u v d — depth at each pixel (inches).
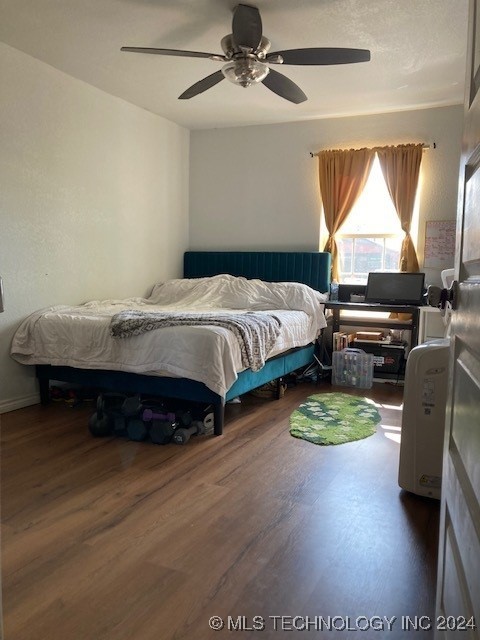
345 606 60.8
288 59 113.7
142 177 190.2
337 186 191.5
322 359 190.2
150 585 64.3
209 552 71.8
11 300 140.3
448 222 179.8
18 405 143.3
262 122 202.5
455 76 150.3
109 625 57.2
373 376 184.1
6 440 117.4
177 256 216.4
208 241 219.9
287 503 86.9
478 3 39.3
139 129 186.4
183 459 106.5
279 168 204.1
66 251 158.1
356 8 112.8
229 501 87.5
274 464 104.0
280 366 153.9
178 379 121.3
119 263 181.6
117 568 67.8
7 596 61.9
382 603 61.5
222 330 118.6
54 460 105.6
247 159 209.2
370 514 83.4
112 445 114.7
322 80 153.7
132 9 114.5
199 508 84.8
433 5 111.3
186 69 148.9
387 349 179.6
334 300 190.9
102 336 129.9
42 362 139.2
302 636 56.0
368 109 182.7
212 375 114.5
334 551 72.4
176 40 130.5
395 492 91.7
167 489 92.0
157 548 72.7
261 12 114.5
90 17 118.3
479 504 31.4
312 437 119.6
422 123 181.3
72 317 136.7
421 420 87.4
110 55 139.4
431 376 86.0
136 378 127.1
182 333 118.0
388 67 143.8
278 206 205.8
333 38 127.2
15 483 94.2
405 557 71.1
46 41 131.1
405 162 181.5
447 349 84.7
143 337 122.9
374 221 195.2
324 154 192.5
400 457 90.9
